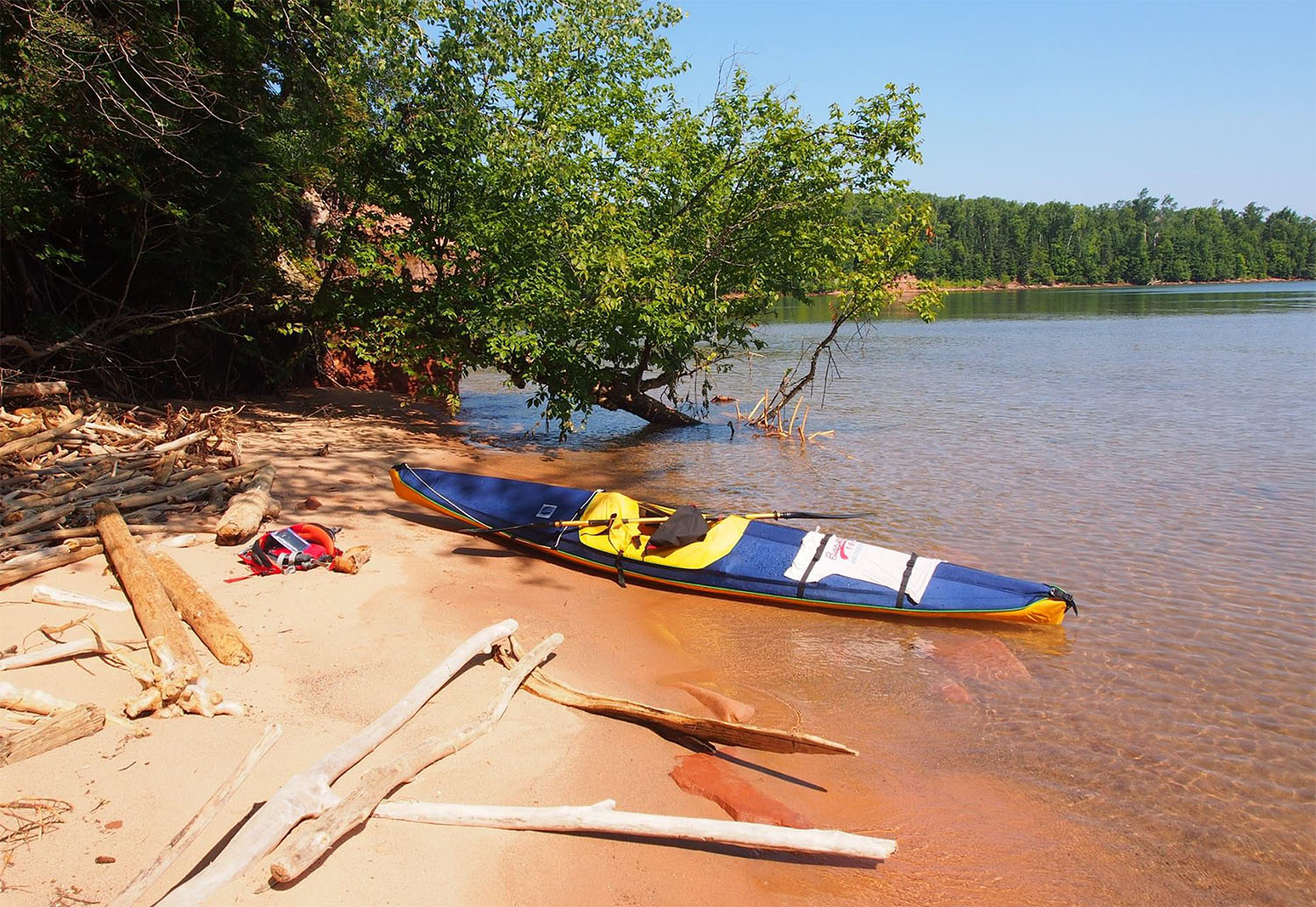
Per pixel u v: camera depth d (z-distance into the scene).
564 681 5.45
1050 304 65.88
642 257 12.69
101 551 6.43
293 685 4.88
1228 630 6.35
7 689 4.24
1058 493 10.18
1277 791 4.42
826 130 13.40
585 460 12.39
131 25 11.14
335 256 13.95
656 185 14.00
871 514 9.39
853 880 3.73
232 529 6.95
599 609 6.77
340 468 10.59
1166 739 4.92
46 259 11.45
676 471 11.63
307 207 17.73
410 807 3.75
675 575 7.28
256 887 3.30
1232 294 82.38
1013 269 117.19
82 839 3.46
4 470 7.56
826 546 7.25
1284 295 76.88
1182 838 4.07
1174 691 5.46
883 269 14.28
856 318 14.52
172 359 12.12
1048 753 4.77
